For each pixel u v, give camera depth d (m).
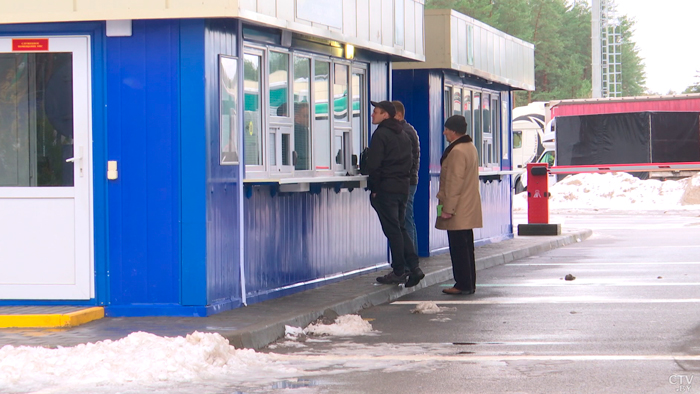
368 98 16.59
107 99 11.84
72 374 8.73
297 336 11.35
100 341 9.81
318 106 14.88
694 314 12.52
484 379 8.77
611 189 47.00
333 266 15.40
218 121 11.92
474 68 21.70
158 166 11.76
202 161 11.66
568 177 49.19
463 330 11.62
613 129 50.72
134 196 11.84
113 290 11.93
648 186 46.78
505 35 24.31
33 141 12.10
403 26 16.98
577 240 26.39
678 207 42.31
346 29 14.67
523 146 59.31
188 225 11.73
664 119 50.22
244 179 12.58
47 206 12.07
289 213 13.94
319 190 14.79
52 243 12.07
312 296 13.61
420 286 16.12
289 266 13.95
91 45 11.88
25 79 12.07
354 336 11.32
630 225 32.84
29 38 11.96
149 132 11.77
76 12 11.52
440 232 21.00
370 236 16.94
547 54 112.62
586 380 8.66
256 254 13.01
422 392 8.28
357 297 13.52
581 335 11.09
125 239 11.89
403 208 14.85
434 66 19.97
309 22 13.39
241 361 9.53
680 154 50.22
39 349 9.28
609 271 17.97
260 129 13.20
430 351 10.24
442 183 15.08
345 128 15.86
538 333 11.29
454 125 15.11
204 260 11.72
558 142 51.88
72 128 12.00
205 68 11.60
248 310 12.23
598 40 58.38
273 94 13.48
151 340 9.50
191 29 11.60
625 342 10.59
